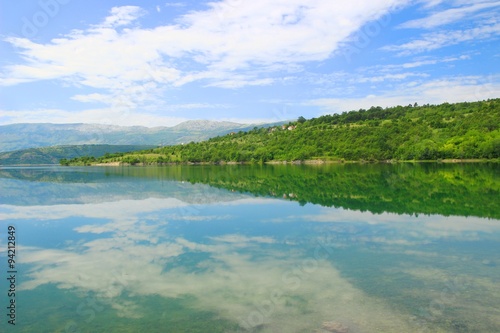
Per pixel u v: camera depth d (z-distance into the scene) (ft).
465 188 136.05
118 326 35.53
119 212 97.60
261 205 104.58
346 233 69.77
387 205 100.53
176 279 47.39
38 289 45.19
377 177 194.59
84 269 52.19
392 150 385.29
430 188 138.00
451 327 33.06
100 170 356.18
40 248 63.77
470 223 76.38
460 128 376.48
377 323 34.06
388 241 63.41
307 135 477.77
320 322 34.53
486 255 54.44
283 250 59.47
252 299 40.50
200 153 506.07
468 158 335.67
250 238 67.82
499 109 377.91
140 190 149.59
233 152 478.59
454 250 57.26
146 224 81.87
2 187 171.32
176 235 71.15
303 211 93.61
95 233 74.13
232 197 123.13
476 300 38.55
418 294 40.42
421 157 355.97
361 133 433.89
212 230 74.74
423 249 58.08
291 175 228.63
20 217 92.73
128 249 62.08
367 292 41.32
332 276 46.91
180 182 186.80
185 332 33.86
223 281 46.26
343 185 157.58
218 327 34.50
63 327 35.70
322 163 403.54
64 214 96.07
